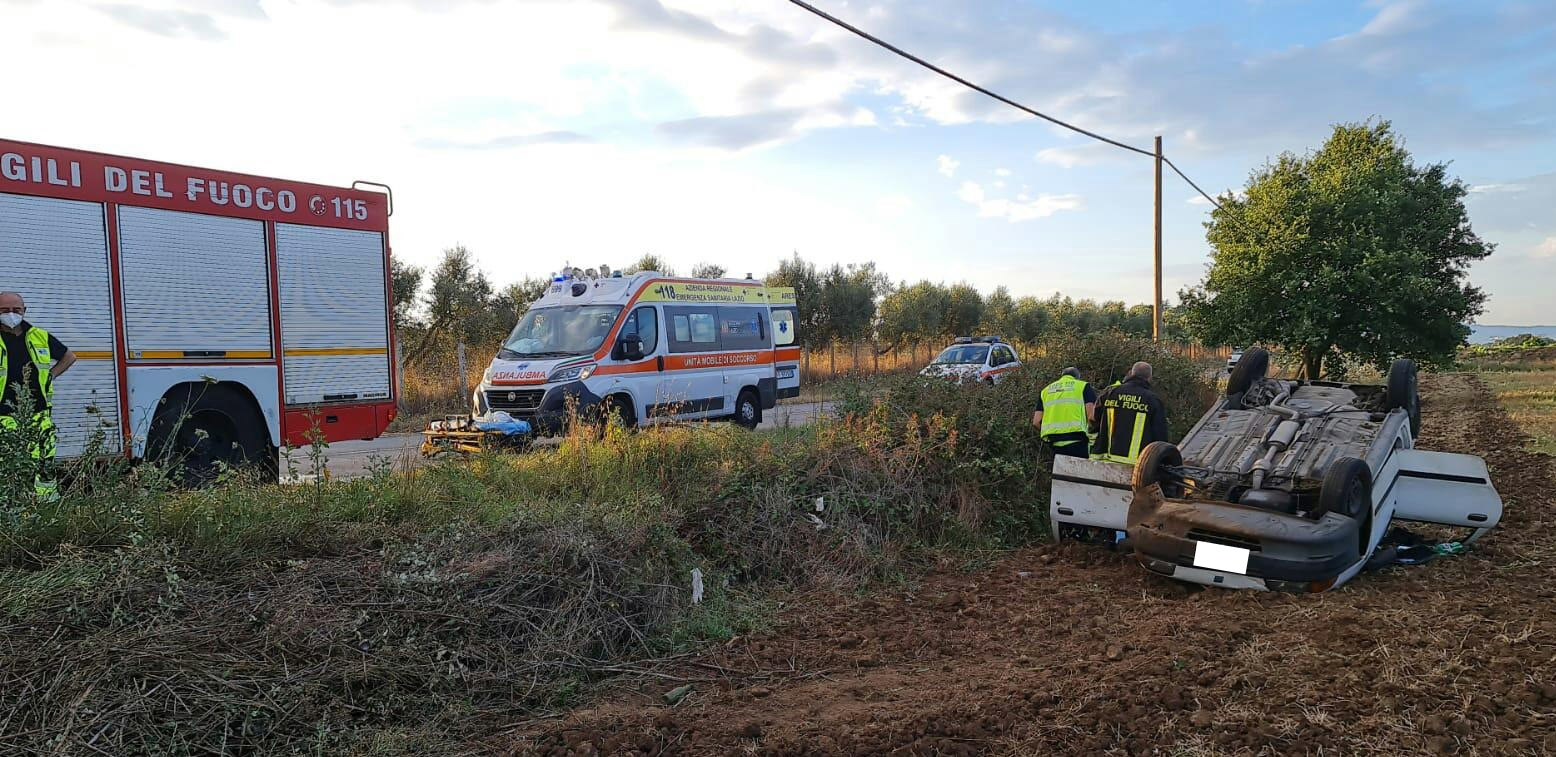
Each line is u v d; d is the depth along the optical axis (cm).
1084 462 722
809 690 453
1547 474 980
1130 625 540
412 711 407
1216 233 1742
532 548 527
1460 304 1557
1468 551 676
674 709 430
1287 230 1592
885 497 742
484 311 2247
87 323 768
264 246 901
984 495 806
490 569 493
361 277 996
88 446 529
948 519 758
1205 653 459
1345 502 580
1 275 719
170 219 827
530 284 2441
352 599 451
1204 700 401
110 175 785
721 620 557
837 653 507
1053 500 734
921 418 852
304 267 938
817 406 1159
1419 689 396
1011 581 656
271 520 507
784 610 588
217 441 876
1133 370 781
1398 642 456
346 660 409
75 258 762
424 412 1836
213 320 858
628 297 1305
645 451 778
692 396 1396
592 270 1385
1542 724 360
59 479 520
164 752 336
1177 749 358
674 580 576
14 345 604
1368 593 569
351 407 984
